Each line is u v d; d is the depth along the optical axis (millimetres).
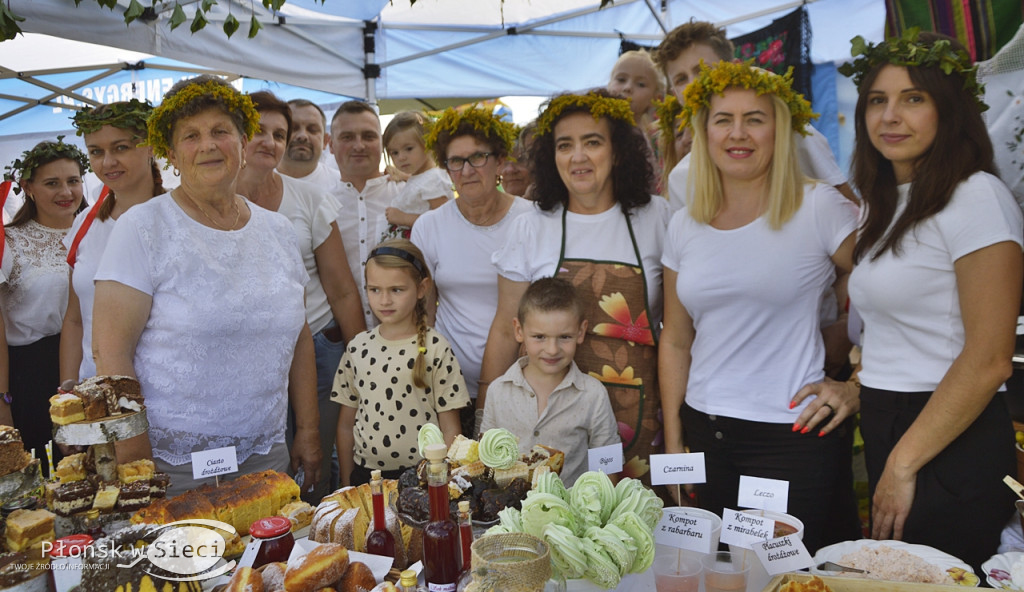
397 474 3055
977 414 2107
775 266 2520
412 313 3127
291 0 5074
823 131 5523
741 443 2604
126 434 1984
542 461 2104
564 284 2809
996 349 2061
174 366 2479
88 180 6172
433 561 1643
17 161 4176
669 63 3871
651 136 4480
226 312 2514
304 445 3107
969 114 2176
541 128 2988
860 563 1844
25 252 4164
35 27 3551
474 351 3371
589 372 2969
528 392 2869
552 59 6434
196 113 2467
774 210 2500
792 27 5430
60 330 4242
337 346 3877
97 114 3061
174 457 2539
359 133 4395
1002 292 2059
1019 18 3180
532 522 1660
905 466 2193
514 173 4598
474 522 1896
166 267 2473
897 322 2297
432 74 6316
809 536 2527
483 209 3379
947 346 2191
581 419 2811
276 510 2139
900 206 2312
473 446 2029
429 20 6070
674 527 1899
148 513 1978
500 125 3289
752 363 2598
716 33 3752
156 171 3312
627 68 4473
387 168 4734
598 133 2883
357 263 4426
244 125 2629
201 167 2492
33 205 4273
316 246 3732
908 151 2221
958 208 2121
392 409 3043
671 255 2826
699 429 2711
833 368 2984
